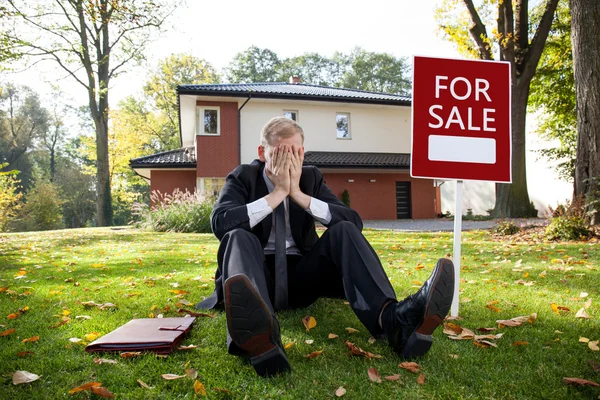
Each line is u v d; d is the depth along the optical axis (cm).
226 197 236
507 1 1606
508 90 282
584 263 490
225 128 1909
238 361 188
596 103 923
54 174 4869
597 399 153
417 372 176
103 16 2242
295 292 249
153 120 4025
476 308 287
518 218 1644
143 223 1585
